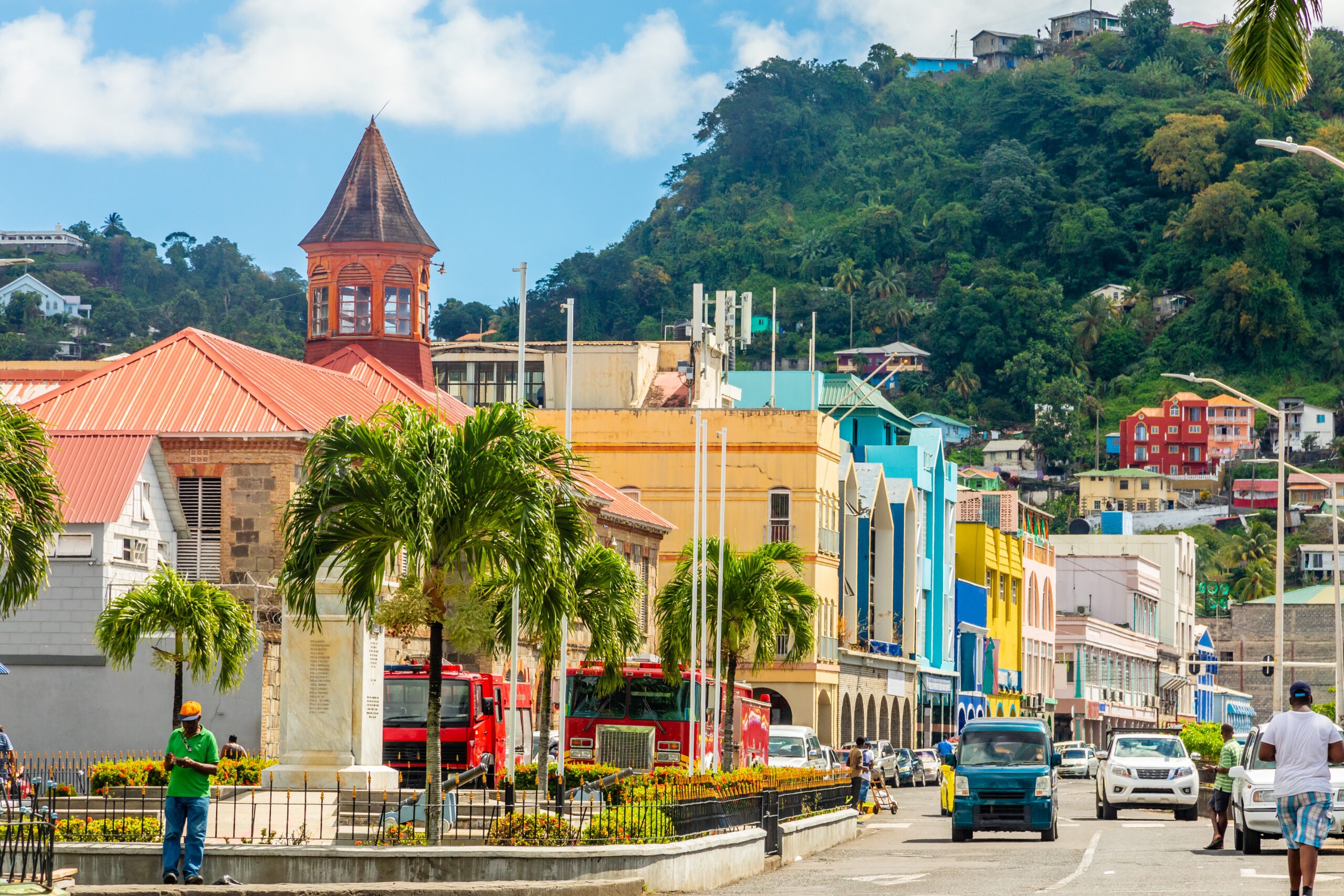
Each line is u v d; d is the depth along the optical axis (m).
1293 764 17.69
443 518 23.95
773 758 51.50
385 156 69.06
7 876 16.56
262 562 46.59
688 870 23.88
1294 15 19.48
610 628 38.22
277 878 22.22
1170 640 141.62
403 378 63.12
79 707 43.47
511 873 22.09
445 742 37.84
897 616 88.00
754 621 47.97
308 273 68.06
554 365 83.69
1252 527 197.38
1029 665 110.62
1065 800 58.06
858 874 26.72
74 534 44.00
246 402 48.09
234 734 43.38
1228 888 21.89
